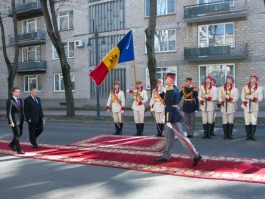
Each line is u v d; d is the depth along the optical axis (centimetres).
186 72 2891
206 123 1279
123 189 680
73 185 716
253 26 2611
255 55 2614
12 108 1065
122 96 1412
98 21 3303
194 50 2783
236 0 2630
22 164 923
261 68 2594
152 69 1919
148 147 1092
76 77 3481
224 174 756
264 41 2572
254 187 668
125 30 3141
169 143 888
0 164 930
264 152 988
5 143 1274
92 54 3359
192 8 2781
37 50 3856
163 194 643
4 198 646
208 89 1277
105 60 1152
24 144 1233
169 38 2966
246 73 2655
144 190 670
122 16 3162
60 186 712
